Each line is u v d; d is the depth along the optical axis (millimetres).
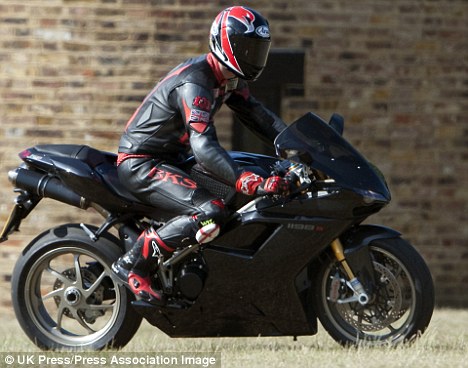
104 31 37969
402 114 38688
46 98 38062
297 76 37938
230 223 23578
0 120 38094
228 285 23672
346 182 23250
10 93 38062
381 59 38562
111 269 24438
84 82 38062
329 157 23453
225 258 23500
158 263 23688
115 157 25531
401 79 38656
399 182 38750
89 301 25219
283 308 23875
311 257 23625
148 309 23906
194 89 23172
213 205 23078
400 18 38594
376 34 38531
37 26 37969
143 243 23609
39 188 25000
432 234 38938
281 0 38125
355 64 38469
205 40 38000
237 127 38812
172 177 23516
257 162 24156
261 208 23484
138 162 23797
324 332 28859
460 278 39000
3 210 38188
